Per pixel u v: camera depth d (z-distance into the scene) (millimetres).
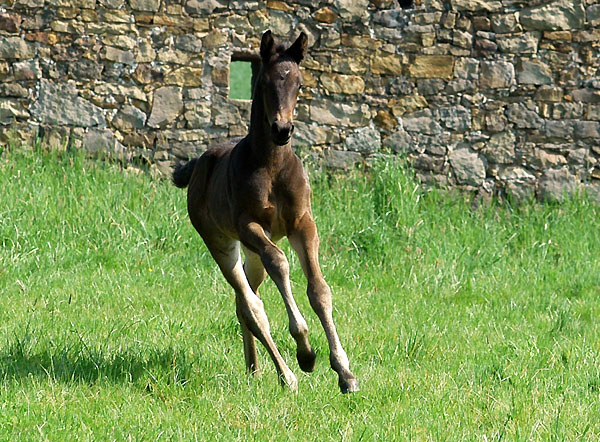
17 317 8469
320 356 7910
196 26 14508
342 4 14648
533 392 6523
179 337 8062
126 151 14461
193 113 14555
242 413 5949
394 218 13336
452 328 8914
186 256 11570
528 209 14508
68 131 14336
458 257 12281
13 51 14164
